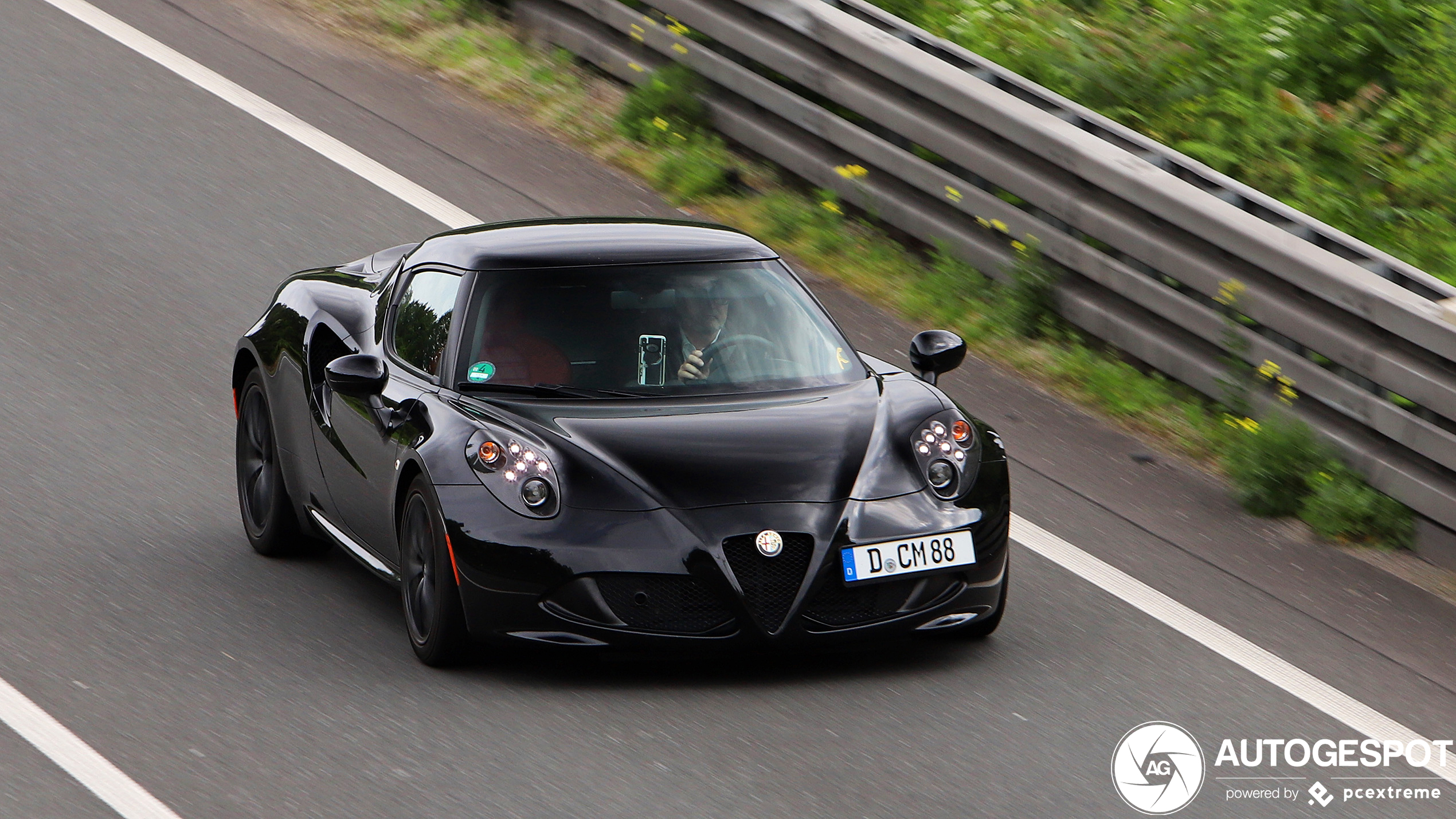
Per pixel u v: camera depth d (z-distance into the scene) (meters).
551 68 41.59
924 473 18.98
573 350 20.19
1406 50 39.19
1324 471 25.38
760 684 18.62
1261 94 37.97
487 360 20.14
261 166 36.62
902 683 18.72
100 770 15.71
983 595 18.94
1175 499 25.44
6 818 14.70
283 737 16.64
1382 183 36.06
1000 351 30.47
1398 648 20.95
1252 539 24.23
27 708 17.09
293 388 22.72
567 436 18.72
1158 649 20.22
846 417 19.45
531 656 19.33
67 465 25.00
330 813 14.93
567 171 36.88
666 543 17.86
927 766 16.48
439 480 18.56
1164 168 30.08
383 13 44.69
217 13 44.84
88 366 28.59
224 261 32.78
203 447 26.14
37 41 42.53
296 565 22.69
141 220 34.22
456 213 34.56
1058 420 28.03
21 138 37.44
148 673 18.25
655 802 15.42
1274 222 28.30
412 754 16.33
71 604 20.28
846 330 30.81
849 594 18.19
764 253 21.91
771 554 17.88
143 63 41.44
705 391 20.00
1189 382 28.56
